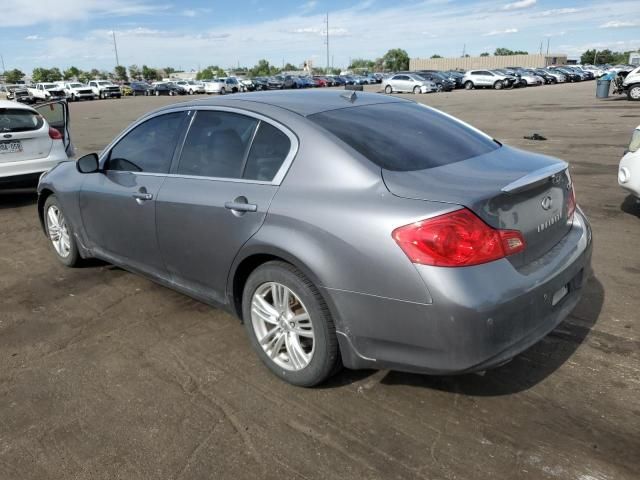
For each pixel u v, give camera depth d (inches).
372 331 105.0
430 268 96.2
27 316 163.5
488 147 133.9
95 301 172.7
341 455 101.2
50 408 118.3
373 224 101.7
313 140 118.1
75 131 732.0
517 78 1732.3
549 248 115.6
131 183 157.9
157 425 111.5
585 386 119.5
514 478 94.3
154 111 160.7
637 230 225.3
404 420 110.3
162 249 149.8
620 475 94.2
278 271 116.9
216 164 136.3
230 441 106.0
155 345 144.0
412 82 1520.7
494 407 113.3
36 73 4441.4
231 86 2106.3
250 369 131.2
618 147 439.2
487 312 95.3
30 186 313.1
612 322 147.4
